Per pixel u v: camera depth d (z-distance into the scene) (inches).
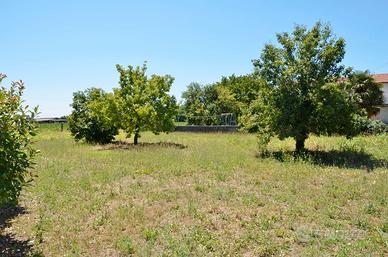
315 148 797.2
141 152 736.3
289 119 676.1
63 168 547.8
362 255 257.4
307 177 504.7
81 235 293.0
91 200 380.5
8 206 363.3
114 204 371.2
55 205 362.0
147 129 974.4
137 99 946.1
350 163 621.3
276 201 385.4
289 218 331.9
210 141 999.6
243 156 674.8
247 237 287.6
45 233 297.6
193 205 363.3
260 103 701.9
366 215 346.0
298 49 693.3
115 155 693.9
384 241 281.6
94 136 1000.9
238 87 2338.8
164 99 976.9
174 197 391.2
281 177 500.1
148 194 402.9
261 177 500.4
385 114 1663.4
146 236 288.7
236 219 329.4
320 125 672.4
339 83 681.6
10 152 247.4
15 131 255.3
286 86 682.2
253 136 1117.1
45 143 930.1
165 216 335.6
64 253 263.1
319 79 665.6
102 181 466.0
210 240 280.7
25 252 263.6
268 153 709.9
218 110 2369.6
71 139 1098.1
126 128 958.4
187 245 271.0
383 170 557.3
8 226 313.0
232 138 1067.9
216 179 486.3
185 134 1352.1
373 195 404.8
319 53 686.5
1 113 249.1
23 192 410.0
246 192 418.0
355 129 690.2
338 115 653.3
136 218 327.3
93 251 267.7
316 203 374.6
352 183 465.4
